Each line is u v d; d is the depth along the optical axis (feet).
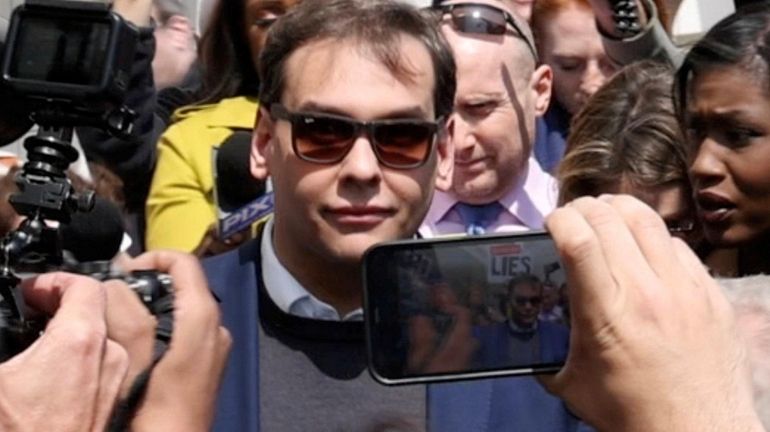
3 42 9.52
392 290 8.07
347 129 12.75
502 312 7.94
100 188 18.69
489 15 18.44
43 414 7.93
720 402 6.74
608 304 6.82
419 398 12.44
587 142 15.44
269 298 12.87
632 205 7.06
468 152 18.30
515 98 18.47
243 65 19.63
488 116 18.31
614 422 6.89
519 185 18.74
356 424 12.41
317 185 12.70
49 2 9.39
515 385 12.18
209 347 9.52
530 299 7.95
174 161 18.86
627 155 15.14
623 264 6.88
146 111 19.39
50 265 9.26
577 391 7.13
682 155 15.05
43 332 8.64
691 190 15.02
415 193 12.87
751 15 13.26
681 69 13.57
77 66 9.33
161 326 9.46
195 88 22.65
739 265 13.69
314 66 12.89
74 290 8.39
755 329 8.36
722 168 13.15
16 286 8.68
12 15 9.43
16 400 7.89
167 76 23.81
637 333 6.80
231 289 13.06
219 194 18.37
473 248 8.09
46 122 9.35
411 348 8.03
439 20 18.49
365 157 12.67
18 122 9.64
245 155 18.17
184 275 9.70
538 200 18.79
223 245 18.04
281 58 13.15
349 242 12.71
